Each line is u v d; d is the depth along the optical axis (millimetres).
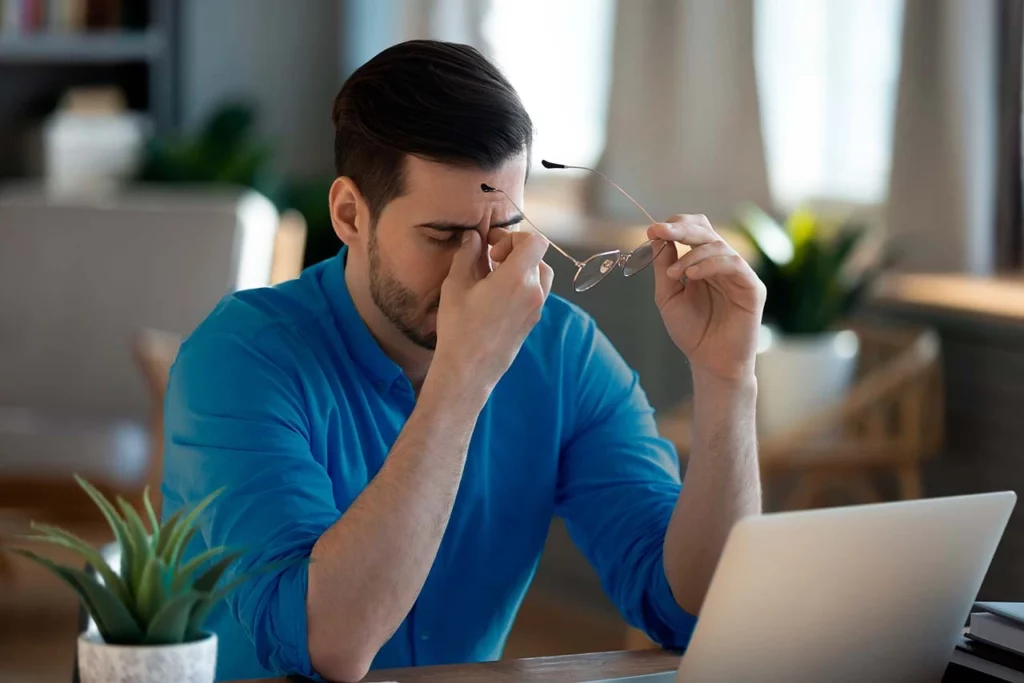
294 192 7961
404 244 2227
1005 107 5086
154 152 7711
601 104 6660
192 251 5590
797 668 1819
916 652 1902
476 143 2158
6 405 5566
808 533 1716
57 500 5043
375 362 2387
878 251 5227
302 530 2074
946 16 4992
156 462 4375
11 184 7707
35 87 8062
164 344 4473
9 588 5887
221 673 2363
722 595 1716
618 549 2512
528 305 2107
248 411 2211
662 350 5914
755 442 2412
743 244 5688
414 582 2025
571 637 5742
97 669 1615
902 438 4582
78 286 5590
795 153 5859
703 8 5953
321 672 2008
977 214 5055
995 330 4559
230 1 8266
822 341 4812
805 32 5762
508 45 7148
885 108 5457
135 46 7953
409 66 2203
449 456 2072
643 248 2316
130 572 1655
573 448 2631
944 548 1839
